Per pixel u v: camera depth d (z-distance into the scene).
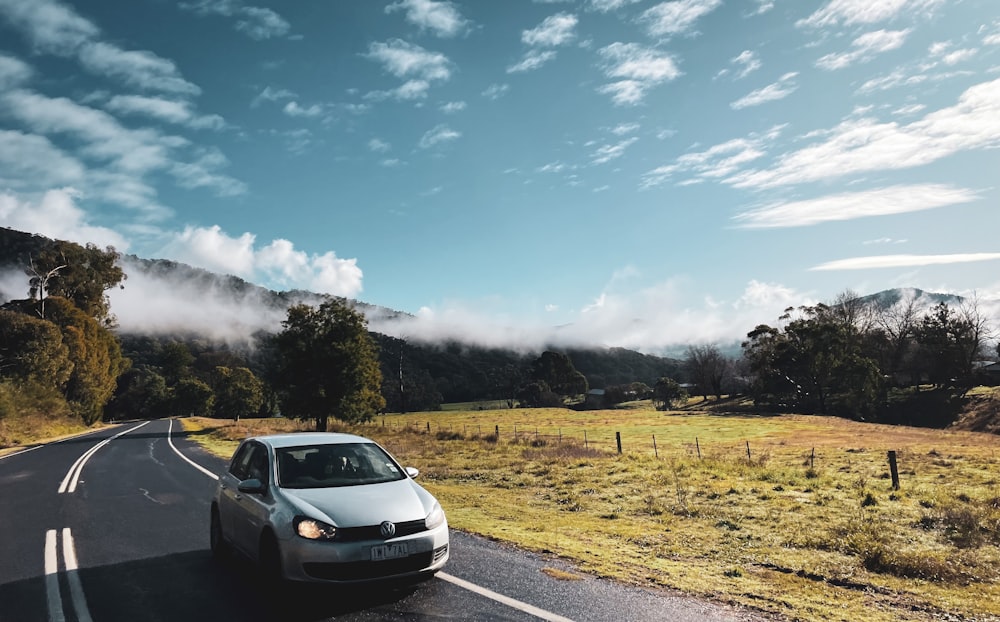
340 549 5.52
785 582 6.71
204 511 11.30
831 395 91.62
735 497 13.75
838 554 8.31
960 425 74.25
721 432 52.00
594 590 6.13
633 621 5.23
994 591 6.54
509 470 19.16
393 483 6.74
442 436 37.53
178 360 143.00
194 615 5.59
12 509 11.61
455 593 6.02
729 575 6.98
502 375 196.25
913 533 10.05
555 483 15.94
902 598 6.18
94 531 9.51
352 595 6.00
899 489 15.40
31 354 54.72
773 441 41.47
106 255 79.69
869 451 29.67
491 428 58.00
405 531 5.86
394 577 5.70
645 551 8.24
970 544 9.05
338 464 6.95
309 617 5.44
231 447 29.12
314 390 40.97
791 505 12.61
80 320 69.44
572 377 154.50
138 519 10.52
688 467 20.17
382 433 42.59
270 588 6.07
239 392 101.94
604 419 74.38
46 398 51.22
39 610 5.83
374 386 43.53
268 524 6.03
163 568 7.26
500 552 7.79
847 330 92.31
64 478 16.52
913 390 95.88
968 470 20.16
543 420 72.69
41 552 8.14
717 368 117.94
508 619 5.30
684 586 6.34
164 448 28.38
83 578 6.88
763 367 96.69
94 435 42.66
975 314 93.56
